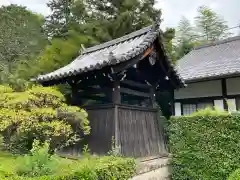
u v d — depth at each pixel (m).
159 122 7.36
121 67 5.79
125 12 15.14
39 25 16.92
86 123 5.56
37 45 15.41
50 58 10.95
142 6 16.53
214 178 6.16
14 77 10.49
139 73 7.03
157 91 8.64
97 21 15.06
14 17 15.35
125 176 4.70
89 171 3.94
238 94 9.03
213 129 6.32
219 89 9.61
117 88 6.10
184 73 10.91
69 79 6.80
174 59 13.50
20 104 4.88
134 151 6.10
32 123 4.68
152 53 6.71
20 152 5.32
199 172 6.38
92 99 7.45
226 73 8.66
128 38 7.70
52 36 17.89
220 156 6.14
